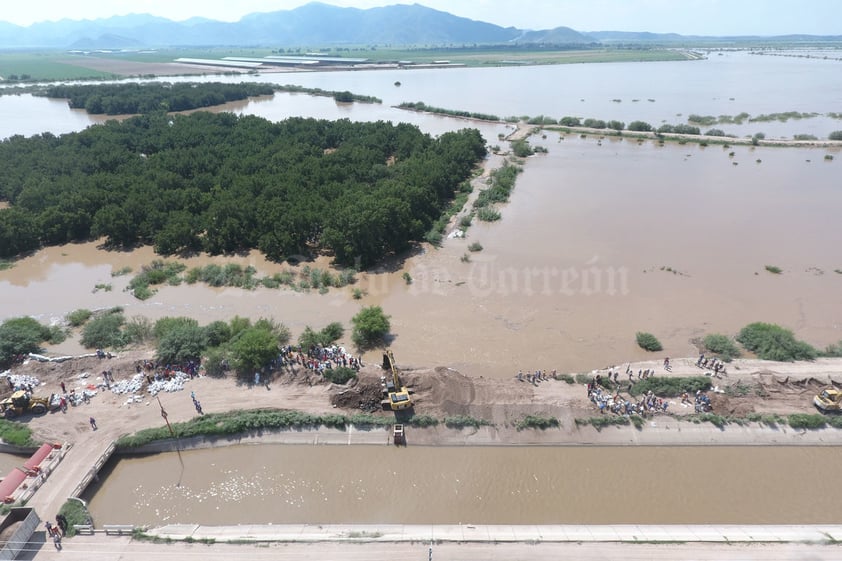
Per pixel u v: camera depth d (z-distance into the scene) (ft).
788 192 337.52
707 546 113.91
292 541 116.16
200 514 126.31
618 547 114.01
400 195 280.51
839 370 165.27
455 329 198.80
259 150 391.45
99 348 190.70
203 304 221.66
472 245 266.36
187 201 294.66
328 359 175.11
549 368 175.73
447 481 134.21
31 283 242.78
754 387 158.61
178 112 633.20
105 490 133.28
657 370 169.37
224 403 156.76
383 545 114.93
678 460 138.82
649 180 371.15
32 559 112.68
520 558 111.86
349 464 139.54
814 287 221.46
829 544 114.11
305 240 268.41
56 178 333.42
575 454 141.28
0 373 174.09
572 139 515.50
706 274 234.38
